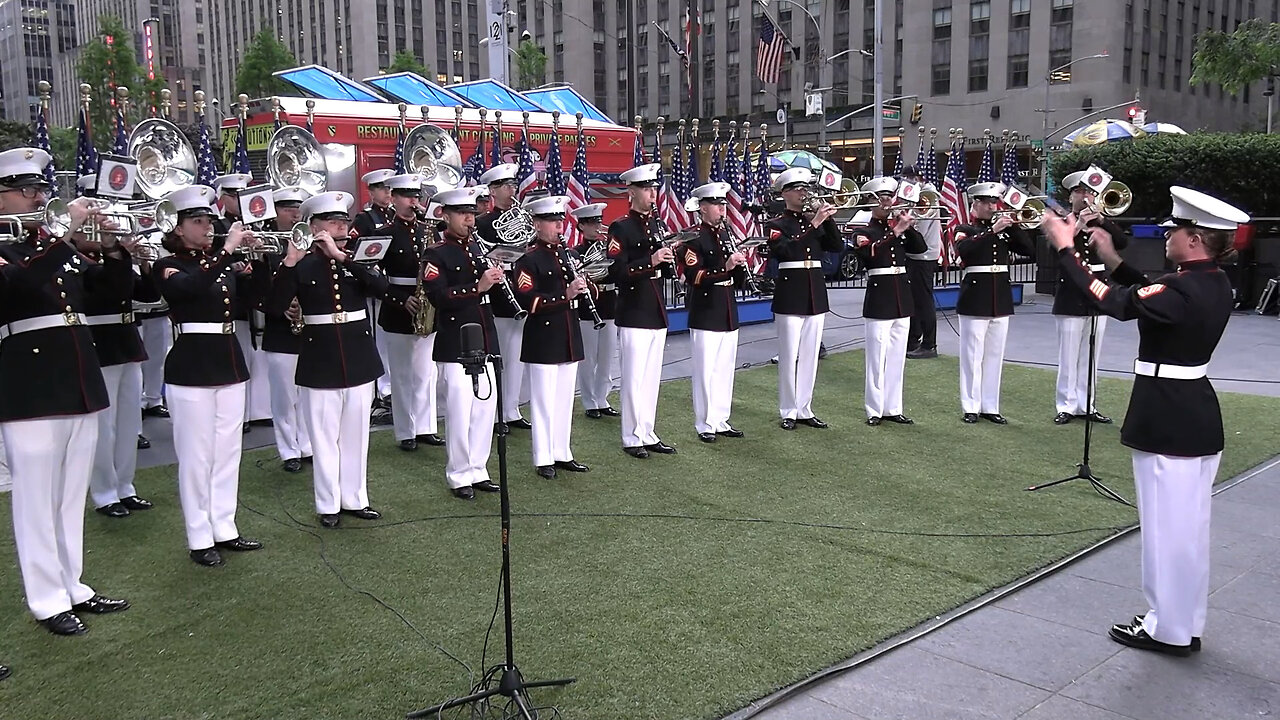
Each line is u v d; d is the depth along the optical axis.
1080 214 8.17
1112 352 12.23
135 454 6.35
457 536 5.87
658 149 12.90
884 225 8.65
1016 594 5.09
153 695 4.04
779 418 8.95
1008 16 44.22
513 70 42.69
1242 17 51.38
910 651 4.44
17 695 4.04
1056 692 4.09
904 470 7.27
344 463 6.13
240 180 8.30
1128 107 42.09
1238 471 7.25
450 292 6.47
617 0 55.81
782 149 23.81
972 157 45.31
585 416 9.09
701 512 6.30
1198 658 4.40
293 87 14.12
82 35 122.19
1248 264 15.90
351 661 4.31
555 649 4.40
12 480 4.60
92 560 5.49
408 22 81.00
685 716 3.84
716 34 51.66
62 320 4.68
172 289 5.28
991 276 8.63
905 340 8.71
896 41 47.28
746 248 8.13
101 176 5.31
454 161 9.44
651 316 7.58
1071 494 6.70
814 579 5.21
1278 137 16.77
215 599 4.97
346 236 6.09
